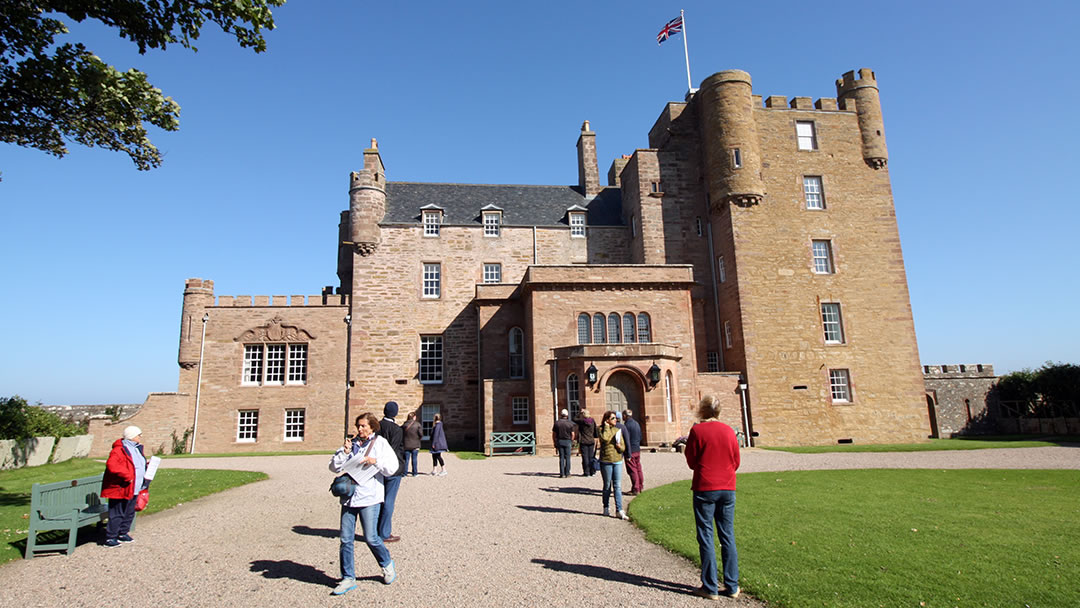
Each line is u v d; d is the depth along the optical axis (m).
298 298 33.41
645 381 25.20
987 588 6.96
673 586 7.46
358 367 32.28
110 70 11.70
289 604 7.03
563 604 6.89
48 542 10.09
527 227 35.31
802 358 30.45
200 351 32.50
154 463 10.74
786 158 32.84
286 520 11.75
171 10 11.17
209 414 31.94
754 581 7.29
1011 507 11.58
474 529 10.59
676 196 34.12
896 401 30.91
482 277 34.22
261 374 32.69
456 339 33.22
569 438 17.62
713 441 7.27
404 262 33.78
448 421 32.16
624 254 35.72
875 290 32.03
